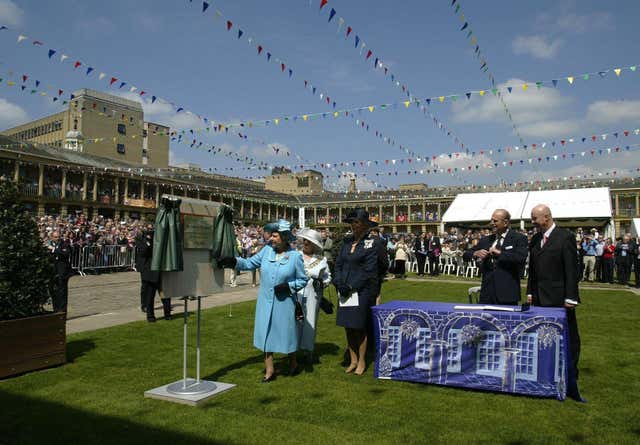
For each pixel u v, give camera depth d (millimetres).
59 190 46188
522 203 24750
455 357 5320
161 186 55844
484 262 6195
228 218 5375
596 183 42656
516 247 5824
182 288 5059
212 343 7602
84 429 4121
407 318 5590
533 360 4984
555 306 5414
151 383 5496
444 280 19391
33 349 5977
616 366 6121
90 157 50844
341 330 8891
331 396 5004
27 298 6062
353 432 4047
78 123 60969
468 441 3855
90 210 48906
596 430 4062
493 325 5180
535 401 4828
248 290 15719
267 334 5520
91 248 20500
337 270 6031
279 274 5539
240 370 6059
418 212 69688
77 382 5527
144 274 9414
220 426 4168
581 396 4922
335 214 71188
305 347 6293
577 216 22609
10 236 6035
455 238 25969
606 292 15016
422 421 4289
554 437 3918
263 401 4848
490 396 4988
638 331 8422
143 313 10695
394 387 5324
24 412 4535
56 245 9195
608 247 18828
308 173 80375
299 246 13555
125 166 53250
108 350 7086
